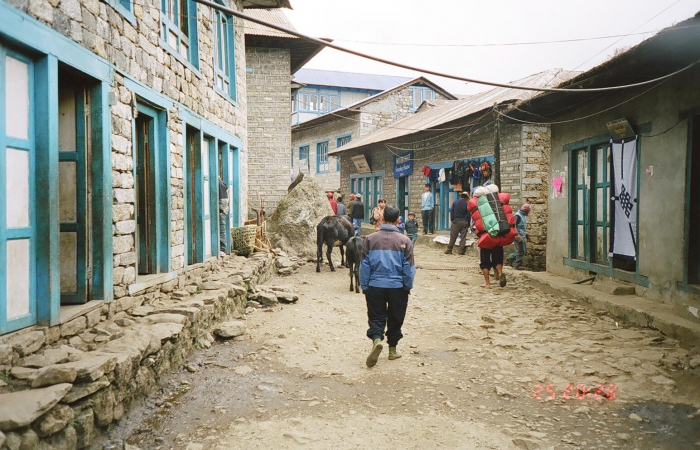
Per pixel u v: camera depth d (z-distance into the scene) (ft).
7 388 11.07
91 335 15.65
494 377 18.03
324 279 40.65
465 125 54.03
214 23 34.83
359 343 22.35
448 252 56.49
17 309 13.67
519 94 49.24
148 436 13.25
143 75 21.34
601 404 15.67
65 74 16.57
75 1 15.92
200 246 30.01
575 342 21.71
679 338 21.17
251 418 14.55
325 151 110.42
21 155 13.94
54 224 14.67
